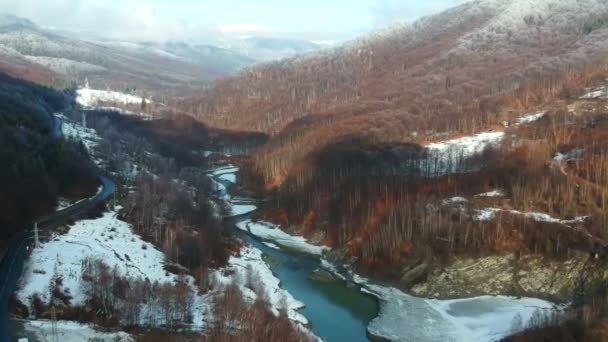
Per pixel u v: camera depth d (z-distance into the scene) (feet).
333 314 419.74
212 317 366.22
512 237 467.93
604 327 332.60
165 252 469.57
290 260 546.26
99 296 353.10
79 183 580.30
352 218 569.23
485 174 574.15
